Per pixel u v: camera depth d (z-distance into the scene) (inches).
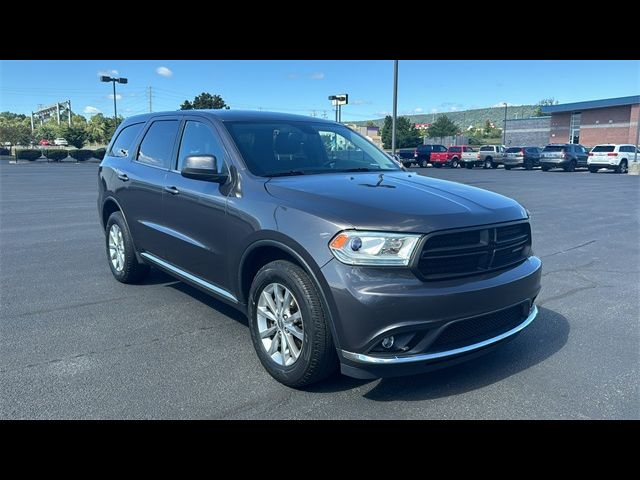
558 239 376.2
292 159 176.4
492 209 142.0
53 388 141.7
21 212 505.4
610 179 1082.1
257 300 150.1
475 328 135.0
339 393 140.4
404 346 125.2
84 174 1187.9
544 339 181.3
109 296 225.8
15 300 219.3
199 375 150.3
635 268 287.6
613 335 185.6
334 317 127.0
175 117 207.3
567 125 2129.7
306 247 131.5
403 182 161.3
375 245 124.7
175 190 187.5
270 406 133.3
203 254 175.5
